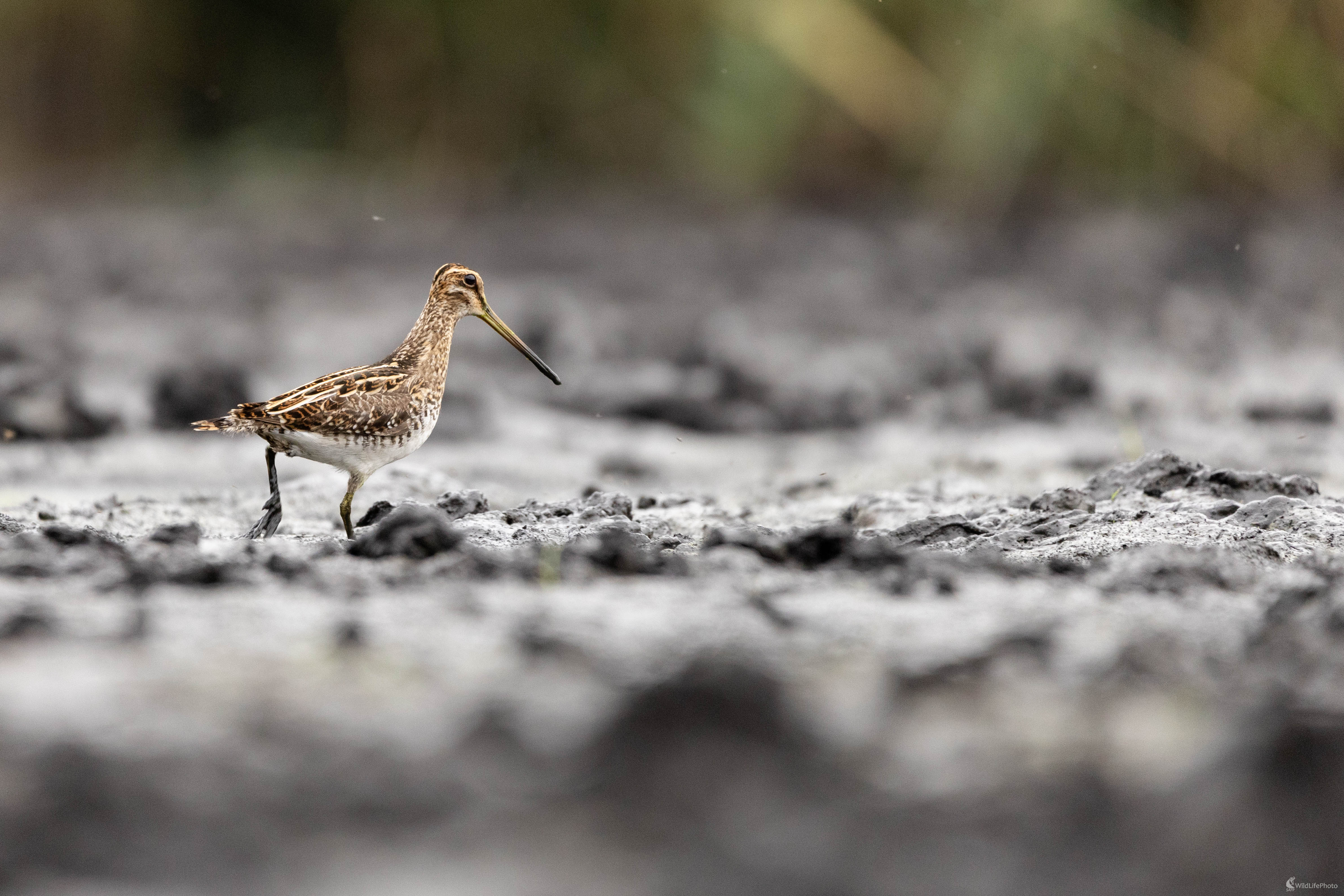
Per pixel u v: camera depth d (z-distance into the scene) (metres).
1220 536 10.94
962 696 7.06
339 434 11.58
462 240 39.00
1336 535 10.91
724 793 6.04
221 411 19.66
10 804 5.84
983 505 13.16
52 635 7.75
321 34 46.88
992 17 36.41
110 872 5.39
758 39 39.16
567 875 5.44
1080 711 6.91
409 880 5.38
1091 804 5.98
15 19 47.53
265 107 47.62
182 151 48.88
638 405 21.31
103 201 46.28
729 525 12.93
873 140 40.03
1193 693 7.11
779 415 20.81
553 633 7.73
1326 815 5.86
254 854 5.54
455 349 25.77
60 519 12.84
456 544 9.61
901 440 19.73
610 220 41.00
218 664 7.36
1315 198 35.88
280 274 34.28
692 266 34.97
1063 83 36.12
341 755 6.33
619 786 6.08
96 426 18.56
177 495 14.32
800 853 5.62
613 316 28.98
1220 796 6.00
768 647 7.68
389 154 45.19
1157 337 26.58
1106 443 18.48
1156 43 35.34
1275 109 35.38
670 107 43.41
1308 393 20.88
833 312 29.48
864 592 8.84
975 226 37.03
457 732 6.52
